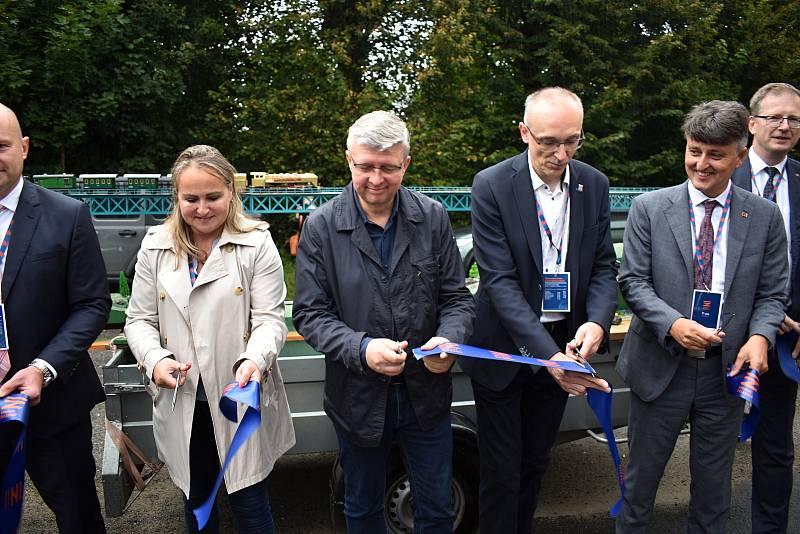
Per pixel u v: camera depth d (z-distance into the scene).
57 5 12.79
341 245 2.50
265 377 2.46
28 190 2.59
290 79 14.48
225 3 15.14
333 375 2.53
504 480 2.89
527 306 2.69
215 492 2.25
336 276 2.50
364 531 2.64
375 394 2.47
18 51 12.42
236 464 2.52
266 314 2.56
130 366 3.22
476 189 2.83
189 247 2.53
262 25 14.30
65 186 6.18
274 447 2.64
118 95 12.99
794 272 3.12
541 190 2.77
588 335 2.58
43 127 12.76
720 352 2.77
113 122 13.34
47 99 12.60
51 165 12.95
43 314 2.54
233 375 2.54
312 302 2.50
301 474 4.43
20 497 2.33
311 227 2.55
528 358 2.41
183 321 2.53
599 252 2.85
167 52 13.84
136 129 13.52
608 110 14.08
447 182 14.05
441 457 2.59
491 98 14.64
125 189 6.24
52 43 12.22
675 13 14.69
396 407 2.54
